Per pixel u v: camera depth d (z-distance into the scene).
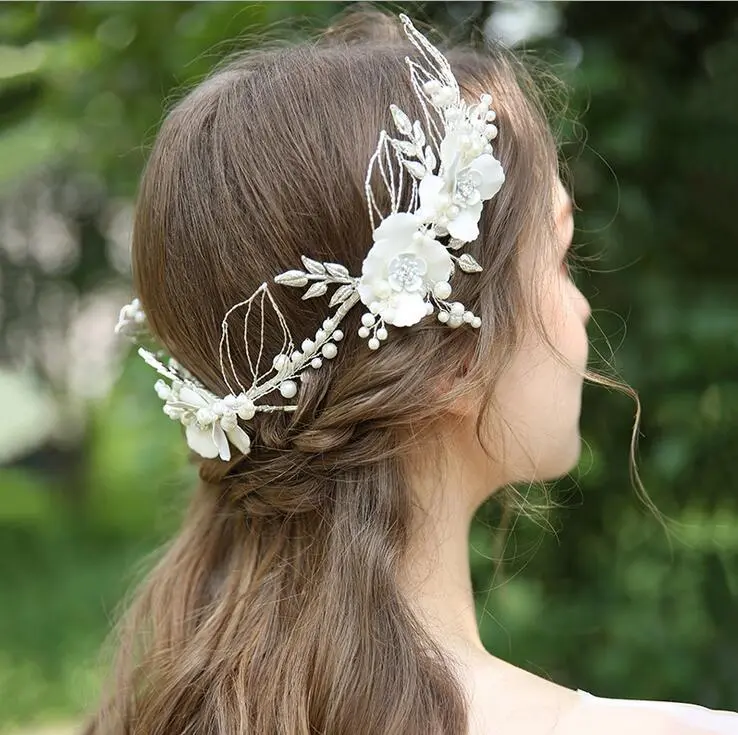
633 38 1.44
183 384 0.94
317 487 0.89
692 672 1.46
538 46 1.48
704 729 0.78
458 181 0.82
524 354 0.90
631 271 1.46
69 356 4.65
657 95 1.43
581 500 1.55
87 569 4.26
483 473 0.94
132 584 1.59
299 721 0.83
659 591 1.55
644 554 1.56
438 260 0.82
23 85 1.92
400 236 0.81
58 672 3.21
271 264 0.84
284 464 0.89
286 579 0.91
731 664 1.45
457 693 0.82
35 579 4.16
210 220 0.86
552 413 0.93
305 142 0.83
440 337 0.84
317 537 0.90
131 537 4.74
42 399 5.68
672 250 1.46
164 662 1.04
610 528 1.58
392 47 0.92
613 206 1.45
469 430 0.91
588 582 1.59
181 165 0.89
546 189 0.91
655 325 1.39
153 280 0.93
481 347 0.84
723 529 1.50
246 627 0.90
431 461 0.90
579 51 1.46
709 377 1.38
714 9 1.42
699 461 1.43
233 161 0.86
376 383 0.83
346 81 0.86
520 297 0.87
